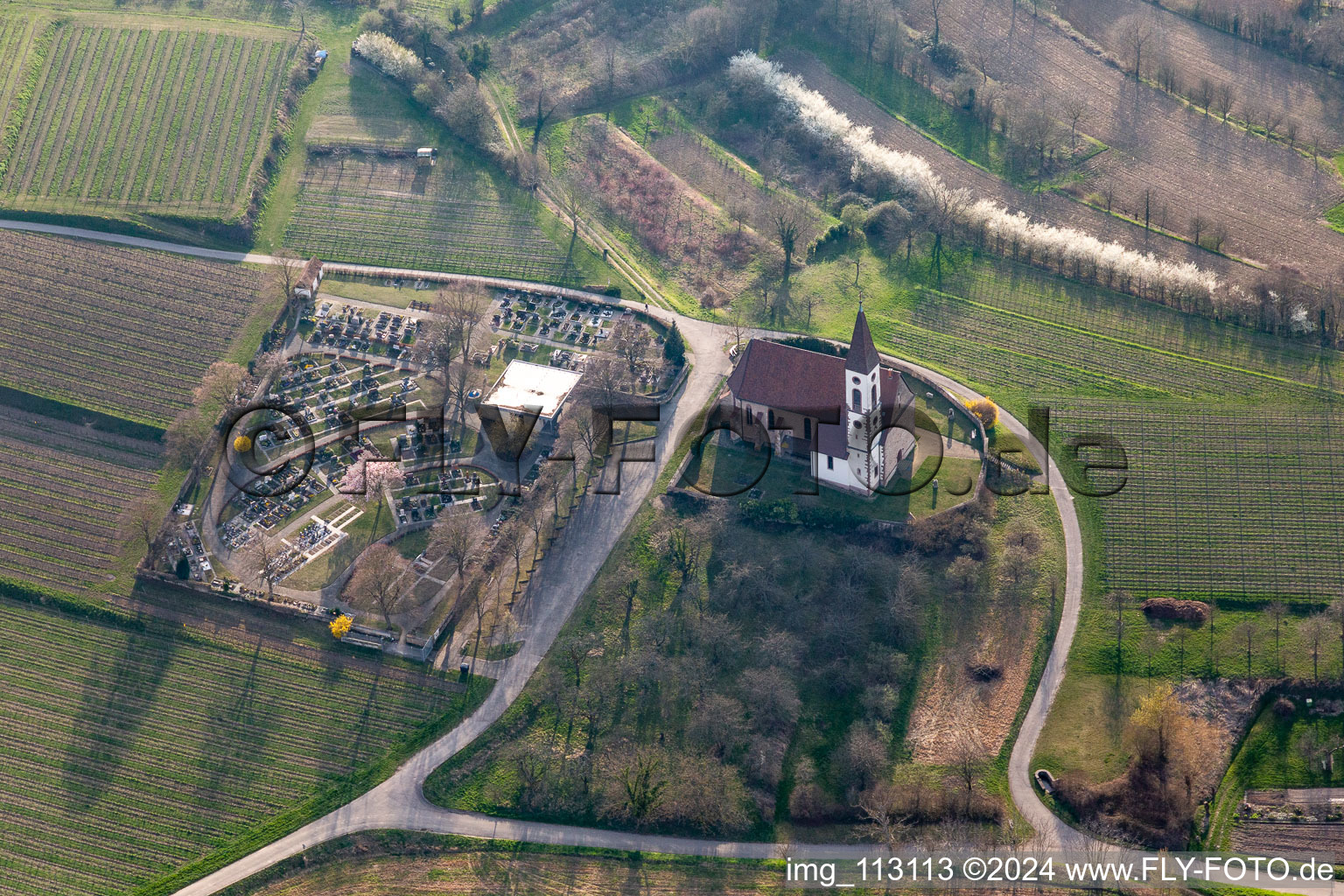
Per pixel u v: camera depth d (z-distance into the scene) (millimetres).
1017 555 179125
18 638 178875
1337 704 165750
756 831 155750
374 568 176875
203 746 167000
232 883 154125
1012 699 167250
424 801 160500
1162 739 157500
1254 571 179250
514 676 171500
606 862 153625
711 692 167125
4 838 159125
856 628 172250
